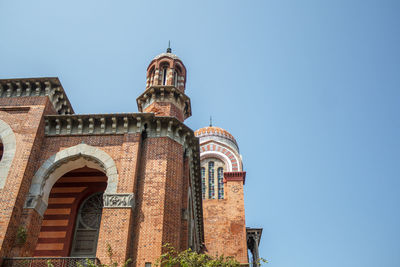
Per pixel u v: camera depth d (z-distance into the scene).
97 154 22.31
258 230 45.59
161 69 29.48
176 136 23.66
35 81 24.89
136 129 23.12
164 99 26.36
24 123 23.22
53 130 23.66
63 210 25.03
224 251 41.84
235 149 51.53
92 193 25.98
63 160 22.33
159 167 21.81
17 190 20.42
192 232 27.73
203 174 49.66
